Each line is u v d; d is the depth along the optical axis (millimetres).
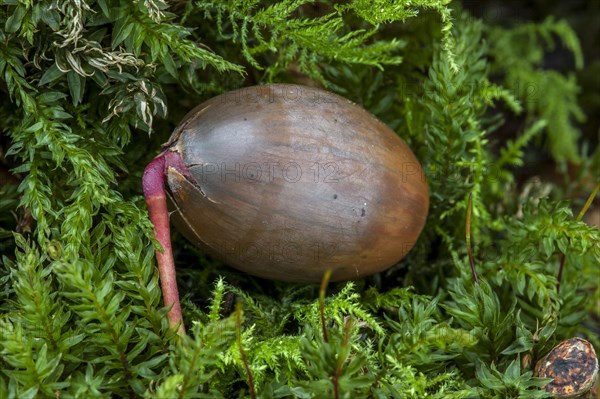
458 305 210
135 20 206
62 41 204
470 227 220
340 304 205
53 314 199
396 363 199
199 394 194
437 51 224
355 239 203
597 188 213
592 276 225
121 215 206
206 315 206
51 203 206
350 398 195
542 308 211
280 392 198
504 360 206
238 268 207
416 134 227
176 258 217
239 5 212
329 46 215
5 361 197
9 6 204
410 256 219
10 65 205
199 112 204
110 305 196
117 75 205
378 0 210
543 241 214
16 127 207
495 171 229
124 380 197
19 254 200
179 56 210
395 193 204
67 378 196
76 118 209
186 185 202
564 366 202
